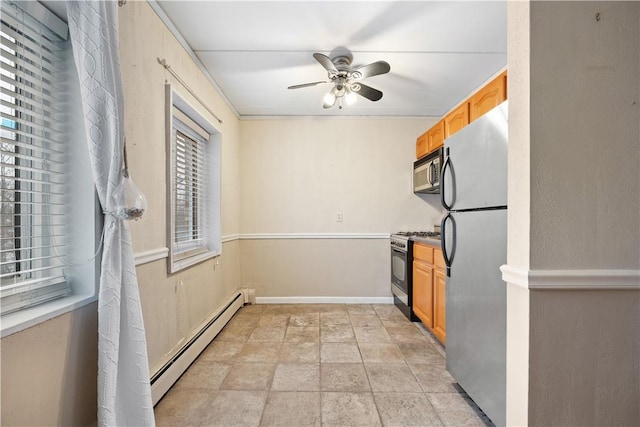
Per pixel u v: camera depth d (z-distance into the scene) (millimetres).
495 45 2117
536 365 1012
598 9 996
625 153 1001
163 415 1536
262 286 3592
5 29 980
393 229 3596
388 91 2889
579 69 993
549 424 1015
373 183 3598
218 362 2107
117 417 1147
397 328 2764
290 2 1697
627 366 1011
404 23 1887
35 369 947
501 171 1330
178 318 1947
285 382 1845
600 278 989
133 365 1171
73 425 1083
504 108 1311
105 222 1137
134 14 1474
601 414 1013
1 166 937
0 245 1003
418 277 2793
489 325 1422
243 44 2109
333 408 1597
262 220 3600
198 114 2309
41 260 1124
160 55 1728
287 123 3582
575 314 1008
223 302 2947
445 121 2828
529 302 1009
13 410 884
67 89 1177
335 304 3547
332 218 3598
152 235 1630
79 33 1062
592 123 997
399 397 1693
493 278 1391
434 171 2943
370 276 3598
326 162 3594
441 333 2328
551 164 995
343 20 1857
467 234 1619
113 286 1104
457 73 2523
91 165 1108
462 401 1658
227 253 3100
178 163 2299
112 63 1104
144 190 1556
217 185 2857
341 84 2330
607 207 1000
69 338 1069
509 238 1127
